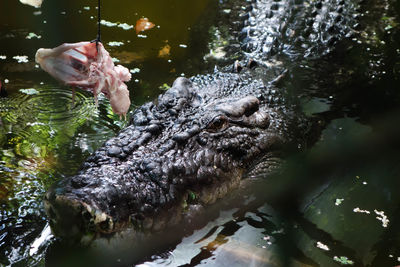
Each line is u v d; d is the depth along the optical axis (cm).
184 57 463
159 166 253
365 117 387
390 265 250
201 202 267
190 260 242
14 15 523
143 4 573
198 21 541
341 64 446
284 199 300
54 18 523
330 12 512
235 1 592
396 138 366
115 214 227
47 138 334
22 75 415
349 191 311
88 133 342
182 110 301
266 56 436
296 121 348
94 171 241
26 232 249
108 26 515
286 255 252
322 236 269
